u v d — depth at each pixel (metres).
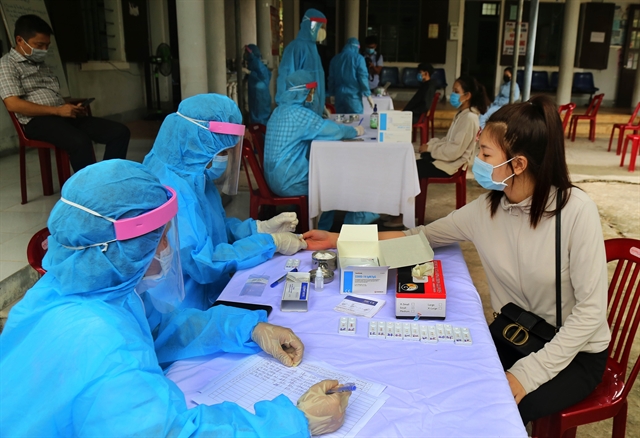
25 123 3.90
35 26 3.84
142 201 1.05
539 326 1.63
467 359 1.30
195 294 2.00
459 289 1.67
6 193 4.33
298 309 1.56
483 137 1.56
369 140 3.76
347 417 1.10
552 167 1.51
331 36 13.24
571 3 10.45
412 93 12.76
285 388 1.21
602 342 1.59
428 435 1.05
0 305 2.63
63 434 0.93
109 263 1.03
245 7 9.97
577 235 1.54
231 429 0.96
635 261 1.80
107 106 8.07
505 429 1.07
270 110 7.95
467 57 13.70
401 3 12.56
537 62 12.68
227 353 1.38
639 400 2.27
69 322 0.99
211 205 2.19
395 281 1.71
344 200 3.62
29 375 0.94
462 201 4.12
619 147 7.84
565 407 1.55
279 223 2.30
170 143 1.92
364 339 1.40
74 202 1.01
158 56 8.52
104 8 7.94
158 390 0.96
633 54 12.27
